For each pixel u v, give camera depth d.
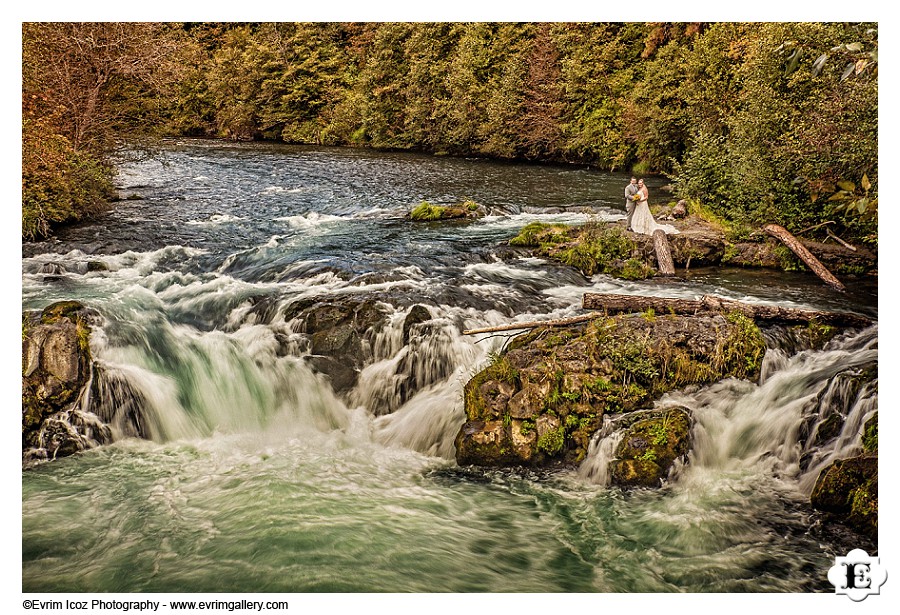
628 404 7.63
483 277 11.47
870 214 11.38
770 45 13.64
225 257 12.80
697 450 7.43
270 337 9.14
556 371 7.68
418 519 6.68
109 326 9.03
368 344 9.03
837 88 11.61
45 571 5.86
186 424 8.43
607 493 7.06
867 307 10.16
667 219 14.72
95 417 8.10
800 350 8.52
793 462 7.28
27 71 14.98
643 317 8.23
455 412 8.03
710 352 7.89
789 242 12.34
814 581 5.72
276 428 8.59
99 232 14.59
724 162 15.20
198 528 6.48
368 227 15.55
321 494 7.11
